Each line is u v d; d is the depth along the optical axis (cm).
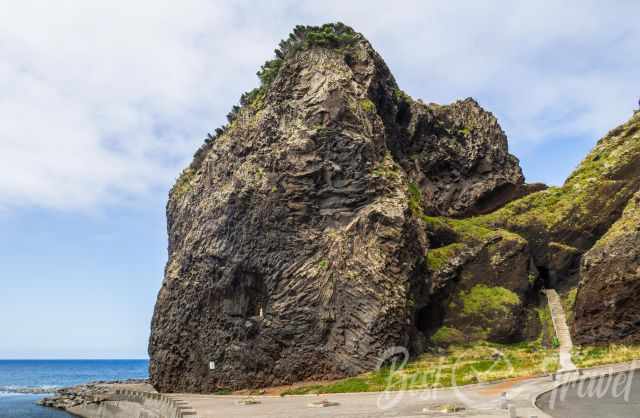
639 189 5784
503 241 6153
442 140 7350
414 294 5359
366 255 4984
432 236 6209
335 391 4122
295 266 5166
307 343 4897
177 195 7212
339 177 5381
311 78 5869
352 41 6488
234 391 5053
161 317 6150
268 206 5434
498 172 7362
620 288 4703
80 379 17138
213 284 5625
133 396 4809
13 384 14700
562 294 6059
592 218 6219
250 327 5194
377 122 5844
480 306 5712
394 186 5447
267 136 5778
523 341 5559
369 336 4694
